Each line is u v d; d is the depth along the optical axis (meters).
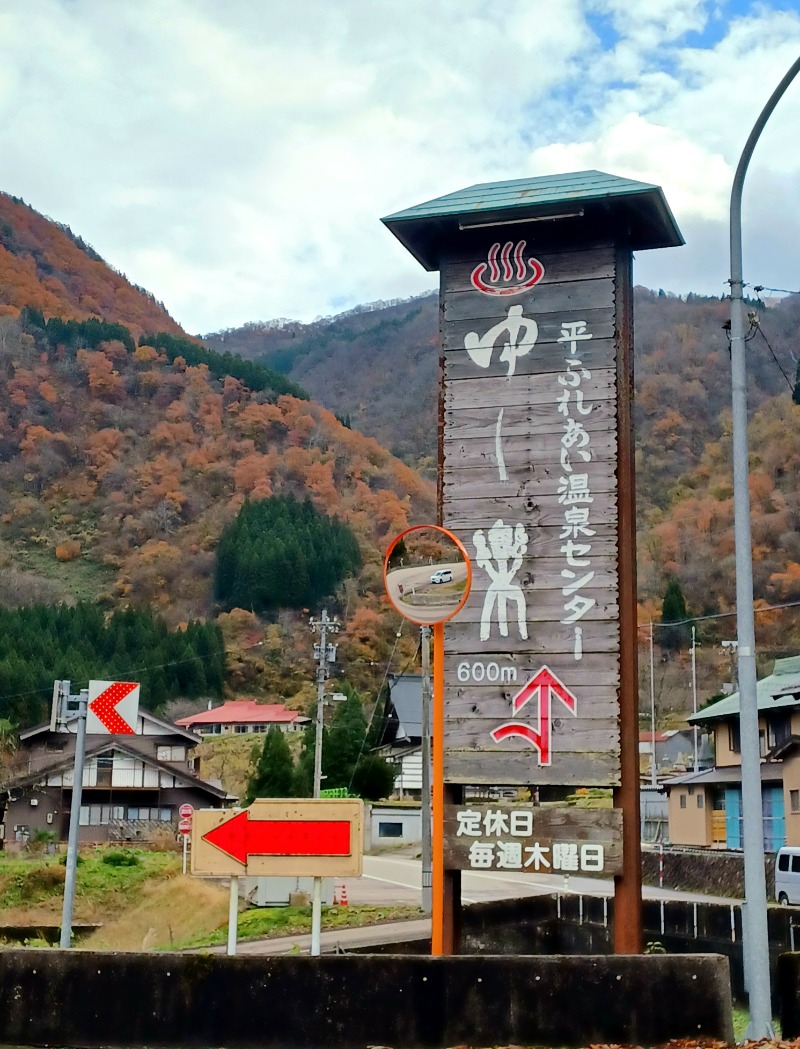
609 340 10.75
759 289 10.75
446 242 11.28
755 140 10.42
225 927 25.20
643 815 48.50
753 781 9.78
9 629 74.50
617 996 8.41
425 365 184.25
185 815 34.72
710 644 71.69
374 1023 8.59
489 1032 8.47
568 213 10.73
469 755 10.31
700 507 83.88
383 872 37.97
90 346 143.25
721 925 15.47
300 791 52.84
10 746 54.38
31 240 175.75
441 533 9.70
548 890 29.19
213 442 123.56
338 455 119.44
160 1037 8.82
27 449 127.38
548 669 10.33
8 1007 9.08
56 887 35.09
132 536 113.75
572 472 10.60
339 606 89.69
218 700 80.50
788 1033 9.52
